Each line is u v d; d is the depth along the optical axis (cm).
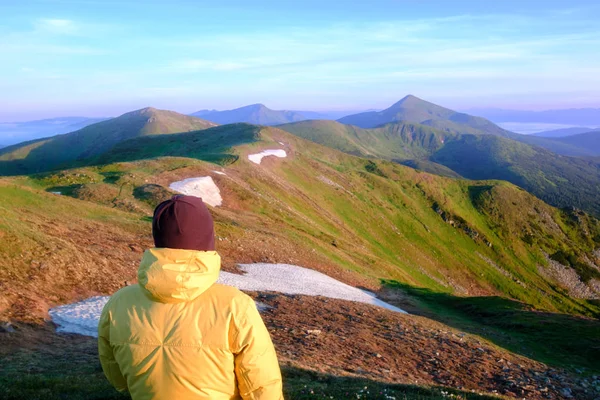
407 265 9950
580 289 12725
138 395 355
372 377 1730
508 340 3469
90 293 2306
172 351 339
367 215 11144
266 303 2959
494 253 12988
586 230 15300
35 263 2280
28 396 935
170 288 332
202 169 6950
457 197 15300
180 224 342
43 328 1756
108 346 383
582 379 2578
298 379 1417
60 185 5341
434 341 2794
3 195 3409
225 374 348
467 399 1474
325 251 5638
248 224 5353
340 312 3094
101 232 3434
